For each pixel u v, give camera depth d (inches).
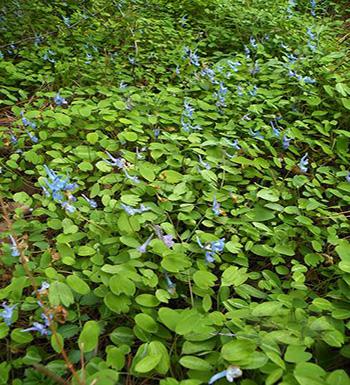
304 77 22.7
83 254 12.9
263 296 12.1
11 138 18.6
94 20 32.0
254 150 18.0
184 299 12.5
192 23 33.0
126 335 11.0
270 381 8.9
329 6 39.1
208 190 16.0
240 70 24.8
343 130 19.1
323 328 10.3
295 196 16.4
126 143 18.9
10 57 27.5
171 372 10.1
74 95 23.5
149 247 13.0
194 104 21.3
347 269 11.8
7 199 16.5
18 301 11.7
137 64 26.6
